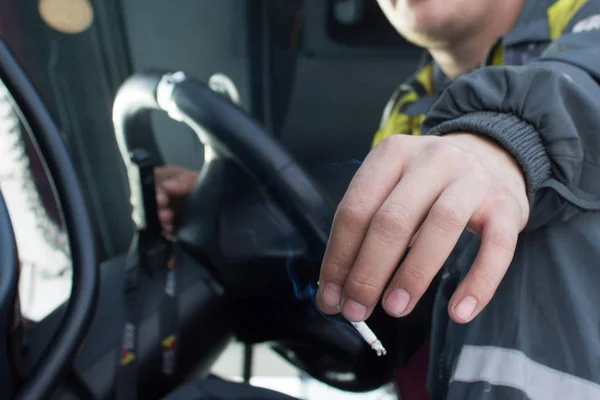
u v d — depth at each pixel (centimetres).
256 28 173
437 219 38
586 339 47
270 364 135
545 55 62
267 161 62
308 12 176
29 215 161
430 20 88
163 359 64
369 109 184
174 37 167
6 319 46
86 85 160
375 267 39
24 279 162
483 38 92
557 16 77
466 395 50
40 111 58
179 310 68
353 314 41
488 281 39
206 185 75
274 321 77
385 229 38
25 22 148
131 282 67
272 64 180
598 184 49
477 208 40
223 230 73
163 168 81
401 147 43
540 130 49
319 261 66
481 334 52
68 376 58
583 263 50
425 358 88
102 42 157
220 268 74
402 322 76
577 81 49
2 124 145
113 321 64
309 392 129
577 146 47
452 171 41
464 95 52
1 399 49
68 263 169
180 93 64
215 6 166
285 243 71
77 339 51
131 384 60
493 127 47
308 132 188
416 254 39
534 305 50
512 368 48
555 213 50
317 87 184
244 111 64
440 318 62
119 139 75
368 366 77
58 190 58
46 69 154
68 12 149
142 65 168
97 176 170
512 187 43
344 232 41
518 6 89
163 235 71
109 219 177
